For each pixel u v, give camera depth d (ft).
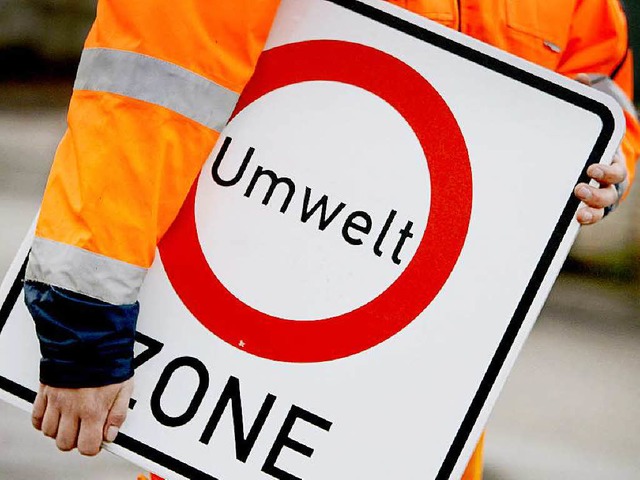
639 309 49.24
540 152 10.23
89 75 9.87
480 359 10.17
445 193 10.22
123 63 9.76
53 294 9.69
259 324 10.25
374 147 10.25
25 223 47.24
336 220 10.24
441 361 10.18
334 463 10.21
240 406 10.27
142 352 10.33
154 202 9.78
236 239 10.28
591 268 52.60
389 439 10.19
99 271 9.68
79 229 9.71
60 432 9.98
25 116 72.33
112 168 9.71
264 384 10.25
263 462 10.24
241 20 9.82
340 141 10.26
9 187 53.62
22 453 23.43
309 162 10.26
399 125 10.25
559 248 10.19
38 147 64.54
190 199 10.31
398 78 10.26
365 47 10.28
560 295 49.90
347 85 10.28
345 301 10.21
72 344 9.71
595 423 32.99
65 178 9.87
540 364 38.70
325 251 10.23
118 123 9.72
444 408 10.19
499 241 10.19
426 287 10.20
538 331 43.55
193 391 10.30
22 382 10.50
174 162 9.83
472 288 10.19
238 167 10.30
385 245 10.21
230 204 10.30
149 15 9.73
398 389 10.19
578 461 29.19
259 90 10.30
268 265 10.25
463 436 10.18
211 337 10.30
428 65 10.27
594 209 10.19
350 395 10.20
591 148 10.22
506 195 10.22
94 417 9.93
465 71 10.26
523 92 10.24
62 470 22.79
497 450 29.04
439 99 10.25
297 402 10.23
